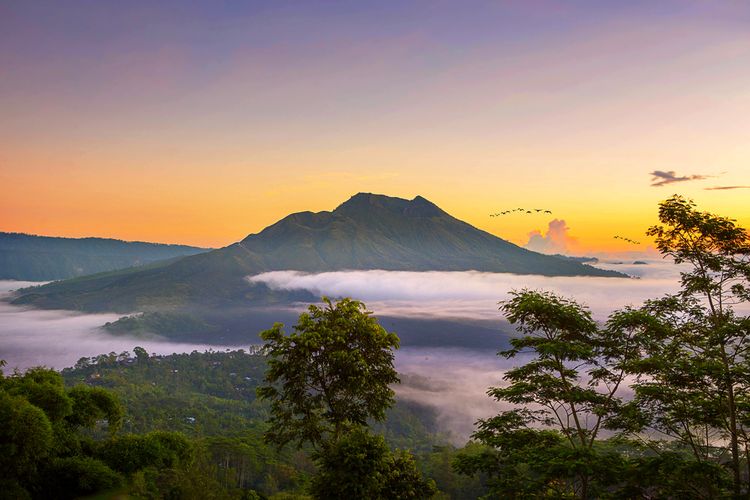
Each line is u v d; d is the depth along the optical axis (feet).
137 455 107.45
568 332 69.62
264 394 76.07
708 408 60.18
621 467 58.08
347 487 61.16
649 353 67.00
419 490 66.23
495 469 64.64
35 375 101.91
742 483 56.44
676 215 63.21
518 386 67.15
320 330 74.28
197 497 101.50
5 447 74.08
